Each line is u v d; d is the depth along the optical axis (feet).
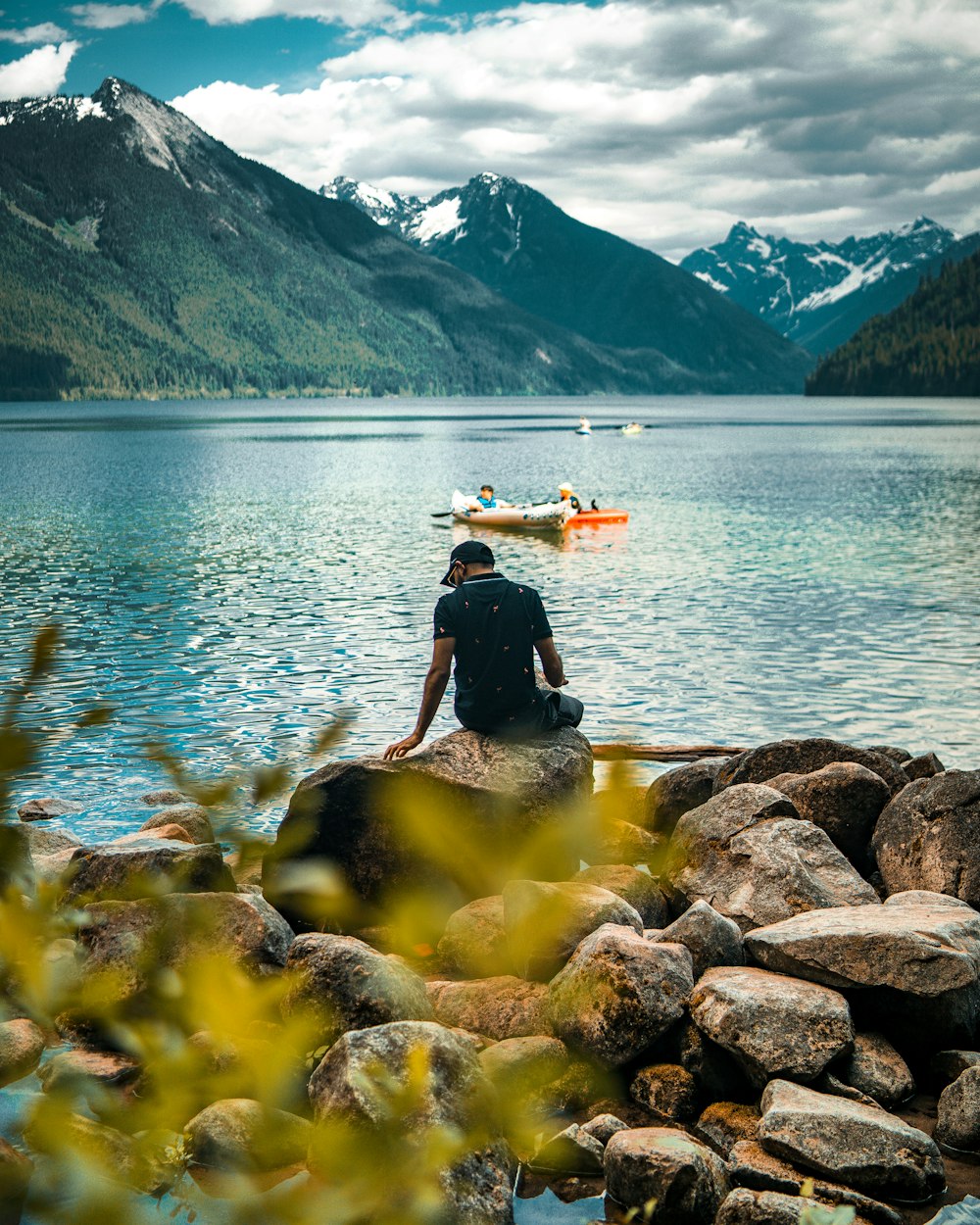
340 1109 14.34
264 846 6.54
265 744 45.85
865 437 380.58
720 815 26.48
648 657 62.59
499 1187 14.37
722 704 52.49
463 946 22.77
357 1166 5.52
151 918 5.95
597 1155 15.89
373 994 17.97
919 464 247.29
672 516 144.46
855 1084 18.12
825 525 131.75
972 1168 16.33
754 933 21.06
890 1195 15.44
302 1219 5.30
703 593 84.99
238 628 72.54
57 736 4.97
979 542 114.11
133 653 64.80
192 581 93.35
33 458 293.23
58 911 5.42
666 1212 14.85
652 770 39.34
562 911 10.19
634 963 19.06
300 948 18.51
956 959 19.10
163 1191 12.91
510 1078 17.63
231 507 164.14
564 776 25.80
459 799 24.82
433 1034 15.52
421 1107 14.28
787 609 77.61
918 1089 18.84
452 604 26.50
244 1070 5.79
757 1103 18.08
